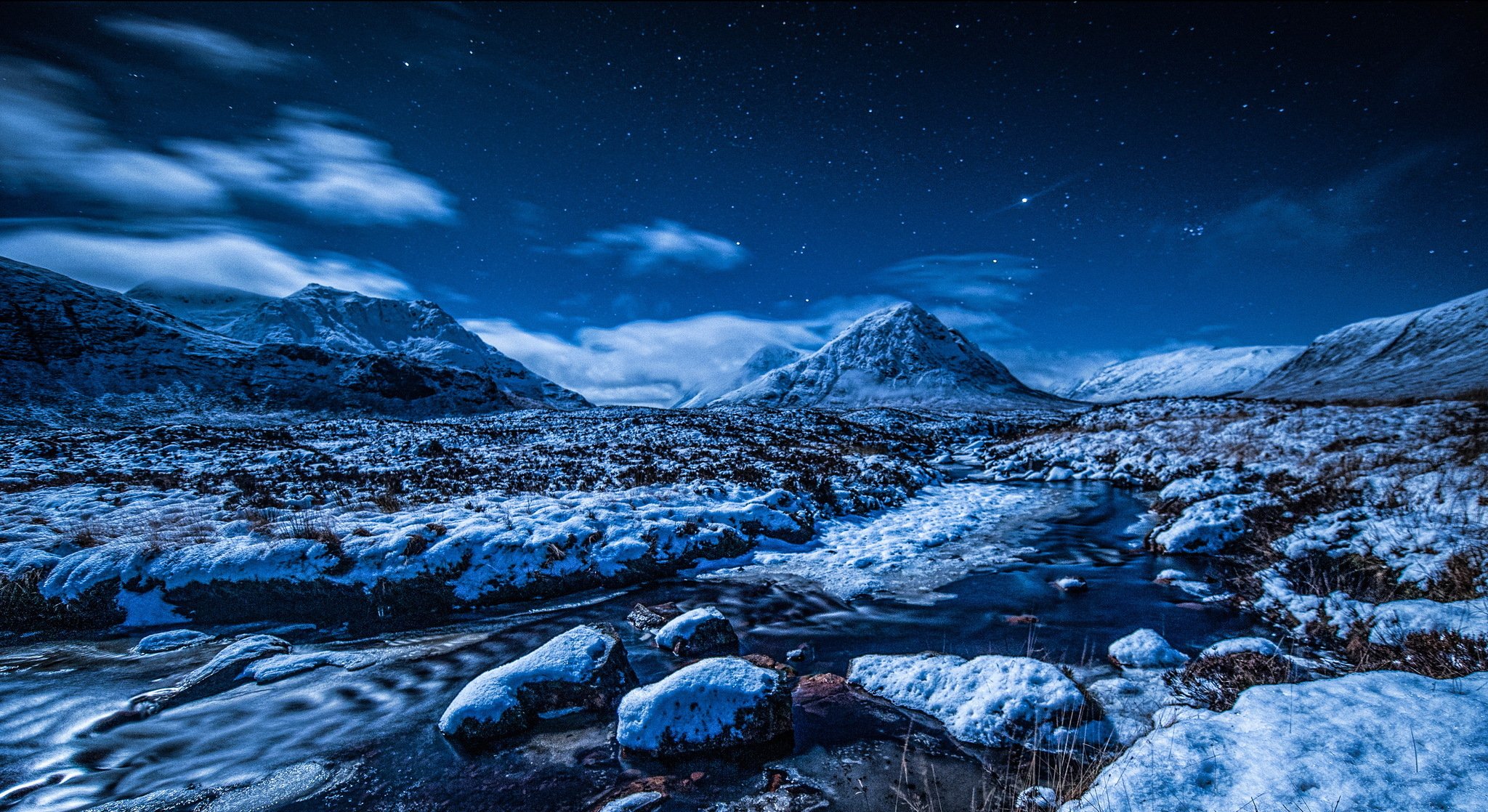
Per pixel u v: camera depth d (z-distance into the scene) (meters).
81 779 4.80
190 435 26.47
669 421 37.56
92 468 18.86
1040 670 5.48
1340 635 6.38
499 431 32.16
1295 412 23.12
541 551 9.82
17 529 10.10
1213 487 15.03
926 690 5.69
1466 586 6.48
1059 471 22.09
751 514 12.41
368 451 23.39
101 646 7.55
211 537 9.59
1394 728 3.77
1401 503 9.66
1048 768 4.50
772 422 39.66
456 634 7.90
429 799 4.49
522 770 4.82
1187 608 8.02
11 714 5.79
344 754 5.11
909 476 20.64
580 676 5.76
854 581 9.77
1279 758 3.65
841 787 4.45
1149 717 5.11
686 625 7.15
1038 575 9.88
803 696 5.86
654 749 4.95
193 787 4.69
